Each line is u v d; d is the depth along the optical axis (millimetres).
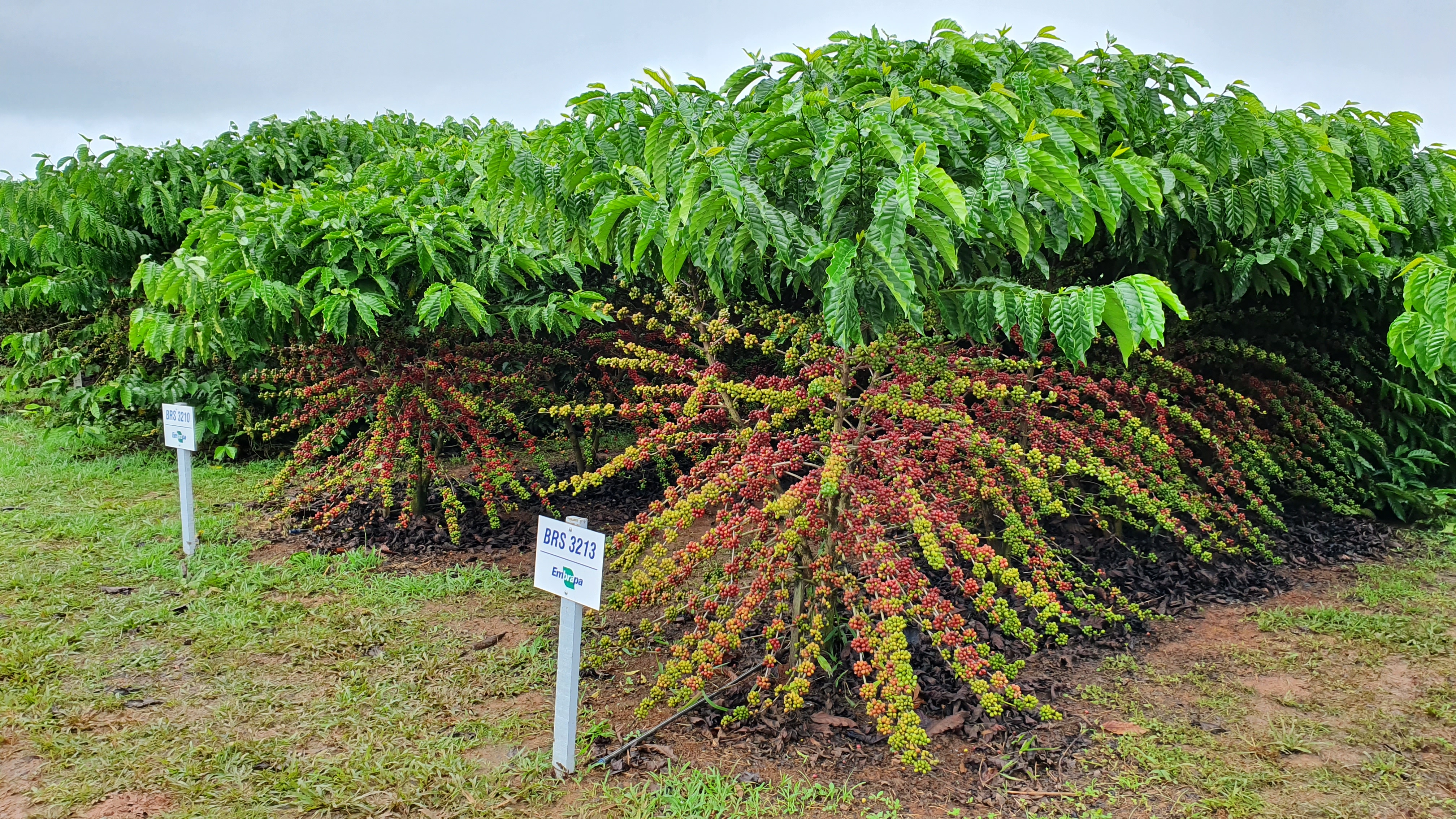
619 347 5590
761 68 3363
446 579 4215
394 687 3154
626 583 2762
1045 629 3061
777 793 2539
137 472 6238
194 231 4465
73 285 6402
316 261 4336
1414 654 3488
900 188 2342
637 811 2438
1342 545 4945
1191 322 4973
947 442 2914
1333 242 4230
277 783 2562
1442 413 5637
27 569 4164
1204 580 4328
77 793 2484
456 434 4840
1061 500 3969
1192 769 2686
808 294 5227
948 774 2646
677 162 2906
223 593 3979
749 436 3047
